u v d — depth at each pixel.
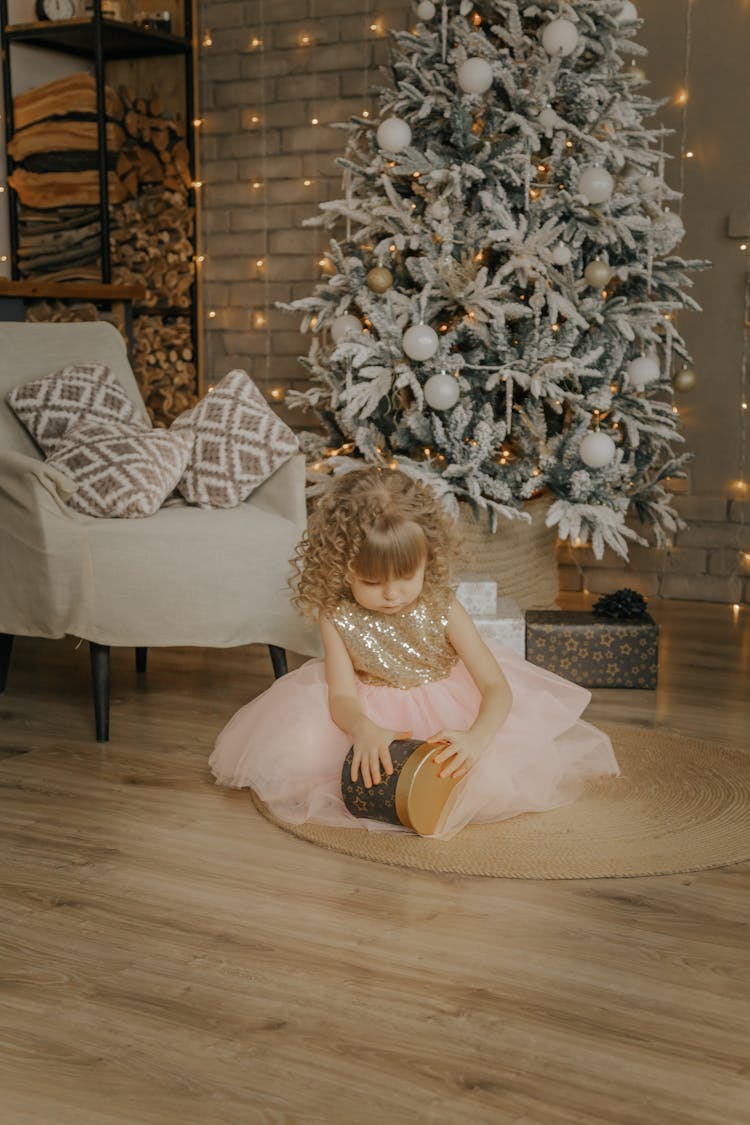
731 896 1.74
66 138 4.34
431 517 2.00
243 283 4.57
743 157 3.82
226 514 2.70
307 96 4.37
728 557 4.00
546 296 3.22
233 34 4.45
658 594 4.10
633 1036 1.36
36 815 2.06
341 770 2.06
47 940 1.60
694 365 3.97
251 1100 1.24
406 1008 1.42
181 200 4.57
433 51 3.29
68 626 2.47
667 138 3.91
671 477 3.65
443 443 3.21
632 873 1.81
